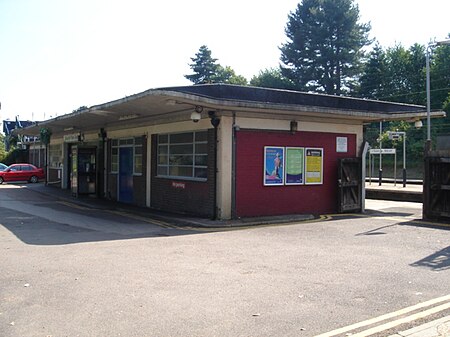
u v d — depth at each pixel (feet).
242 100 41.34
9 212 50.37
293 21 190.49
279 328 16.29
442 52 181.98
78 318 17.15
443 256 28.09
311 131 49.70
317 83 185.88
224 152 43.57
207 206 45.65
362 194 52.42
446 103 158.81
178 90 39.40
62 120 67.21
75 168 71.36
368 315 17.62
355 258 27.50
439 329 15.87
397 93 191.01
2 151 180.65
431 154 44.32
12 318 17.11
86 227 40.06
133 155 61.62
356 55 182.50
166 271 24.04
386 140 156.04
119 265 25.29
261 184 45.93
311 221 44.60
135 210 53.47
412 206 60.95
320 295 20.10
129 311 17.93
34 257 27.17
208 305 18.69
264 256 27.94
